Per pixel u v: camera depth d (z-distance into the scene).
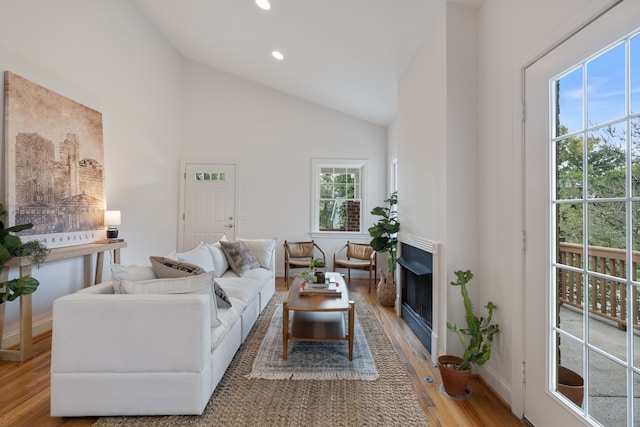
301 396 1.89
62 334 1.64
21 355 2.29
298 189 5.49
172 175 5.16
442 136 2.33
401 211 3.55
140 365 1.66
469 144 2.24
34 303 2.74
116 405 1.66
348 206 5.57
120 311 1.66
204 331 1.71
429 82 2.62
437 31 2.43
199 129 5.43
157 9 4.18
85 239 3.25
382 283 3.96
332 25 3.04
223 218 5.43
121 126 3.91
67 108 3.05
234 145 5.46
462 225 2.23
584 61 1.35
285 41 3.74
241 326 2.54
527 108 1.72
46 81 2.84
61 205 2.96
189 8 3.88
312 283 2.83
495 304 2.01
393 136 5.07
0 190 2.46
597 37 1.26
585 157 1.36
